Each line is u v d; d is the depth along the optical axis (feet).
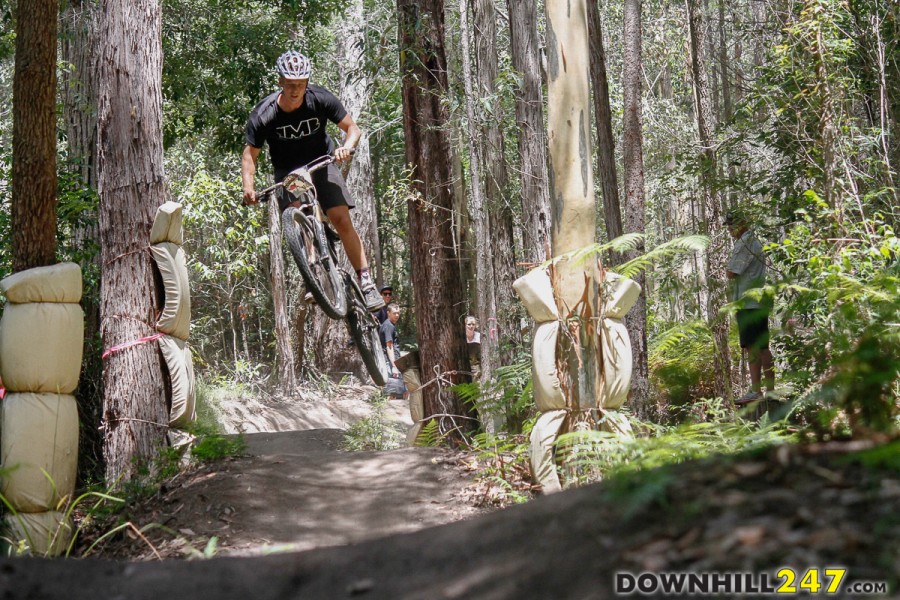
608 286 19.98
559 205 19.99
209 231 73.87
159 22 28.07
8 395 22.24
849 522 6.40
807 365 19.56
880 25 34.55
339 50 79.87
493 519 8.39
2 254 31.35
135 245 26.99
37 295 22.31
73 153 42.83
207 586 8.68
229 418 57.62
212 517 18.48
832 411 8.98
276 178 27.32
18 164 23.39
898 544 6.01
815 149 31.94
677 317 51.26
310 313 85.10
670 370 25.00
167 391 27.25
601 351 19.66
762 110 39.88
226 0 65.00
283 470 21.22
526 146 41.63
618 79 75.72
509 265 45.70
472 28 45.57
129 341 26.55
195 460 23.71
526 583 6.98
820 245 26.27
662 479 7.18
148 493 21.49
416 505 19.06
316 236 26.35
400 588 7.73
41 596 8.64
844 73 33.81
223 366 75.87
